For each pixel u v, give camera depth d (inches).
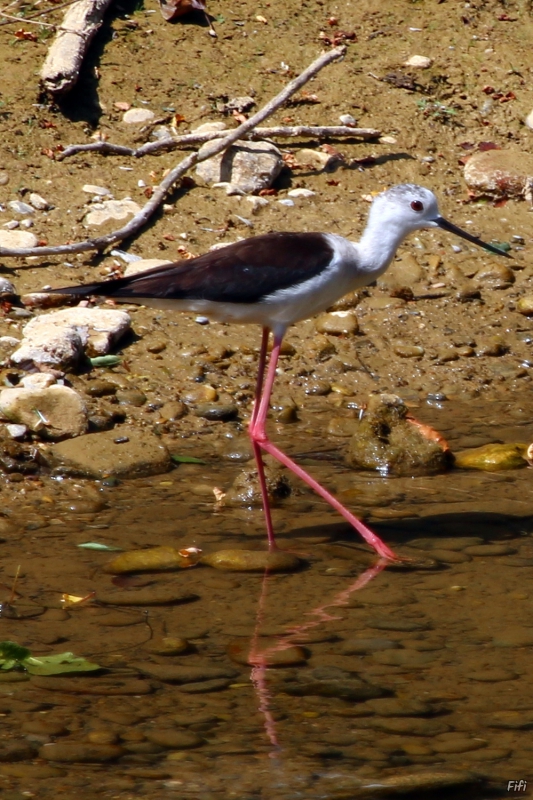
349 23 684.7
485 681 262.7
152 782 221.0
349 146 613.0
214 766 227.5
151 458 398.6
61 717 243.6
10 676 259.1
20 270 507.2
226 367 478.6
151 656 271.1
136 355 475.8
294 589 311.0
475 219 583.8
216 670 265.4
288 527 356.2
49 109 589.6
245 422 446.0
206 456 414.9
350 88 640.4
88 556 328.2
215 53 643.5
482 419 455.5
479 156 610.5
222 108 610.5
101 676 260.8
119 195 555.8
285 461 355.3
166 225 543.5
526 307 531.2
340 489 387.2
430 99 645.9
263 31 665.0
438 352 504.7
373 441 410.6
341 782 222.5
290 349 493.4
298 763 228.4
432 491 386.0
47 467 391.2
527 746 237.0
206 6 677.3
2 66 601.9
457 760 231.0
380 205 383.6
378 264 383.9
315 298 369.7
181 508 367.6
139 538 342.3
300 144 612.4
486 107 646.5
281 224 555.5
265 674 264.2
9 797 214.8
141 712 246.5
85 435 407.8
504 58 673.6
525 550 338.0
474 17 698.2
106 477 388.5
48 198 546.9
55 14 636.1
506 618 294.8
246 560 323.9
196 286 359.3
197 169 581.0
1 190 546.0
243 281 359.6
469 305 535.2
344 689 258.1
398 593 309.4
